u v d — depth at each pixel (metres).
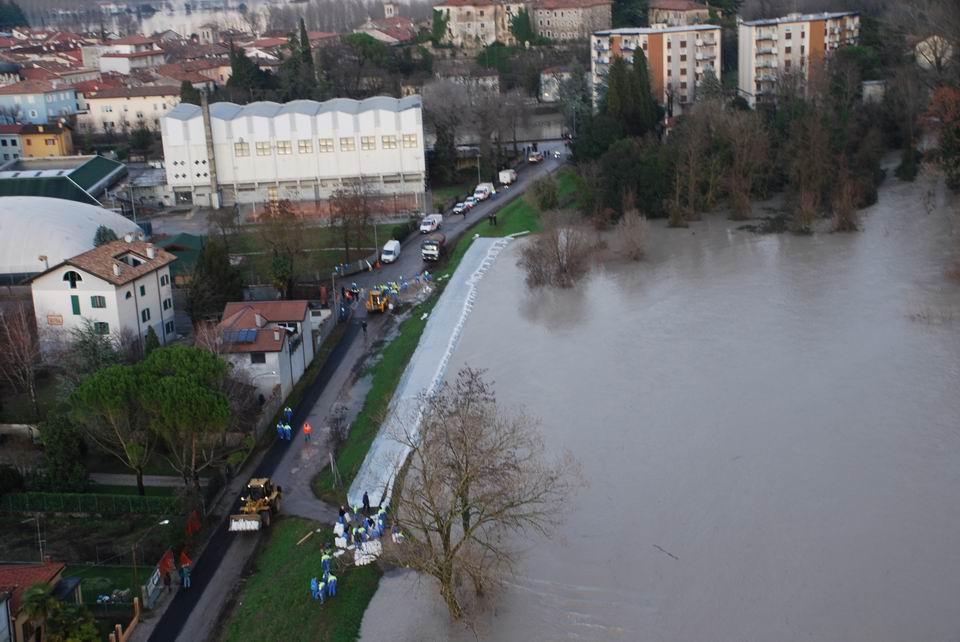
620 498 91.12
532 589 79.62
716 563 81.81
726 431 101.56
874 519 86.06
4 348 114.56
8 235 148.88
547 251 152.38
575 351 124.19
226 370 98.75
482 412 86.94
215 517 90.56
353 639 74.88
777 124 193.75
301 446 103.38
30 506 92.81
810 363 115.44
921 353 115.75
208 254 133.50
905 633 73.00
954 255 148.00
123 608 77.19
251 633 75.25
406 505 84.44
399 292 151.50
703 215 183.12
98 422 92.81
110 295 119.44
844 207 165.75
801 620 75.00
